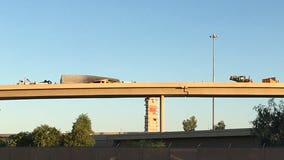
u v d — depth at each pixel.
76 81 112.50
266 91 91.25
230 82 90.50
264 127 42.19
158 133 83.75
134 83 90.19
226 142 74.25
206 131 76.75
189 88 89.88
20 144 82.19
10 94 91.12
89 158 35.81
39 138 80.75
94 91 90.25
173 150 32.97
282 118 41.66
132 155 34.25
